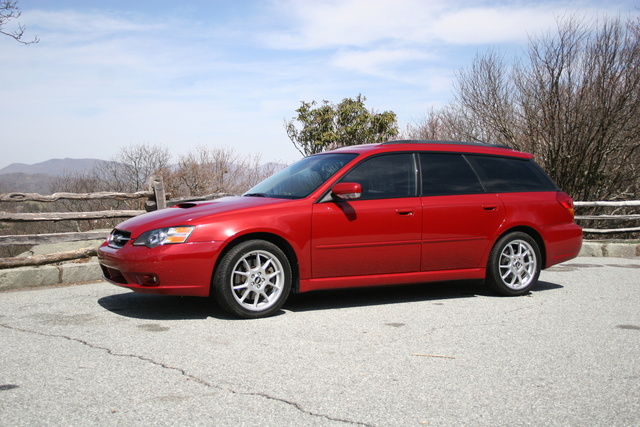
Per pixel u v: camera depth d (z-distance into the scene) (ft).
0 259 22.03
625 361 13.21
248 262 16.80
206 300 19.19
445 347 14.15
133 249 16.22
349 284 18.06
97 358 12.86
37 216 23.47
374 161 18.90
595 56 48.08
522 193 20.97
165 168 66.39
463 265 19.75
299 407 10.26
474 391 11.21
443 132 66.28
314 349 13.80
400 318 17.10
